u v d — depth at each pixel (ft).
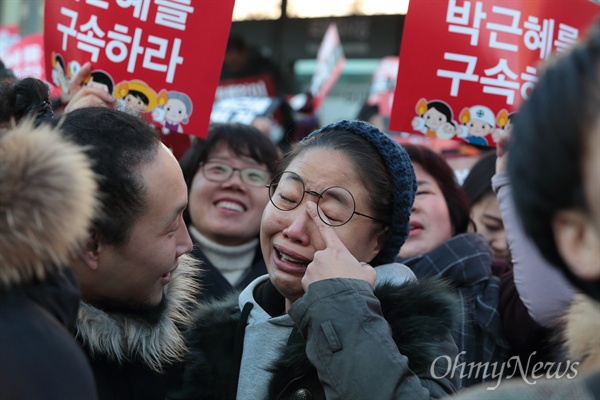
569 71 2.28
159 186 4.65
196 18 7.72
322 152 5.32
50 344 3.28
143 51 7.72
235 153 9.27
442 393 4.81
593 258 2.29
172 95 7.73
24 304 3.37
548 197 2.30
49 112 5.83
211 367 5.43
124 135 4.62
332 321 4.69
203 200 9.23
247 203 9.20
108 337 4.79
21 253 3.32
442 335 5.02
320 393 4.97
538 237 2.41
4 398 3.13
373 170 5.24
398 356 4.59
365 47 26.43
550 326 6.57
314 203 5.22
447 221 8.89
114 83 7.73
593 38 2.29
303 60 26.71
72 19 7.85
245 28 27.20
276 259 5.34
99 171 4.47
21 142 3.44
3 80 6.06
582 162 2.22
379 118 17.12
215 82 7.75
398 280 5.36
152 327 4.99
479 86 7.68
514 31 7.68
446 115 7.70
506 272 8.79
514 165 2.40
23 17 25.75
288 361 5.00
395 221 5.36
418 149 8.98
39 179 3.33
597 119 2.19
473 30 7.66
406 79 7.70
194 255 8.75
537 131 2.30
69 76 7.87
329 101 26.91
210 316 5.69
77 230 3.50
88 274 4.67
